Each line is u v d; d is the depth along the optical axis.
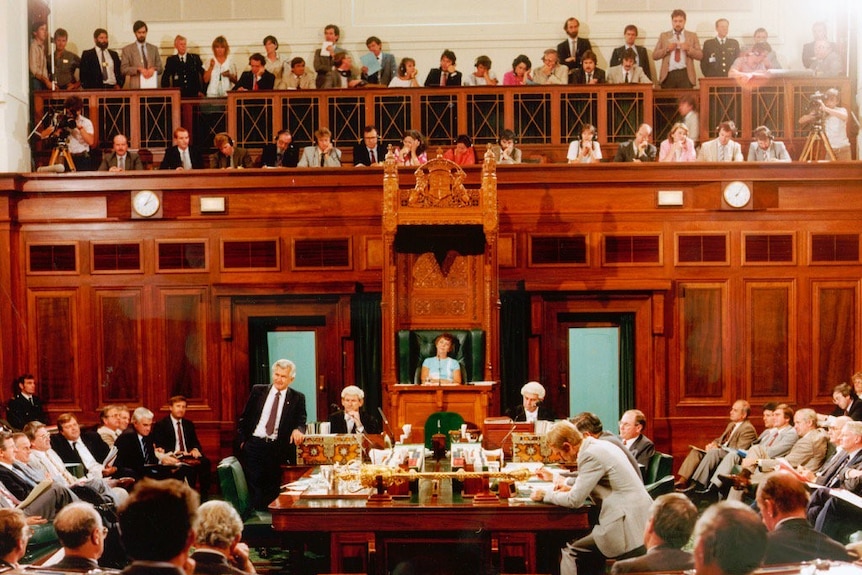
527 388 7.75
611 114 10.52
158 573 2.69
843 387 8.27
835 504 5.84
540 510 5.23
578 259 9.35
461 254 8.96
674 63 11.16
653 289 9.30
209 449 9.48
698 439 9.33
